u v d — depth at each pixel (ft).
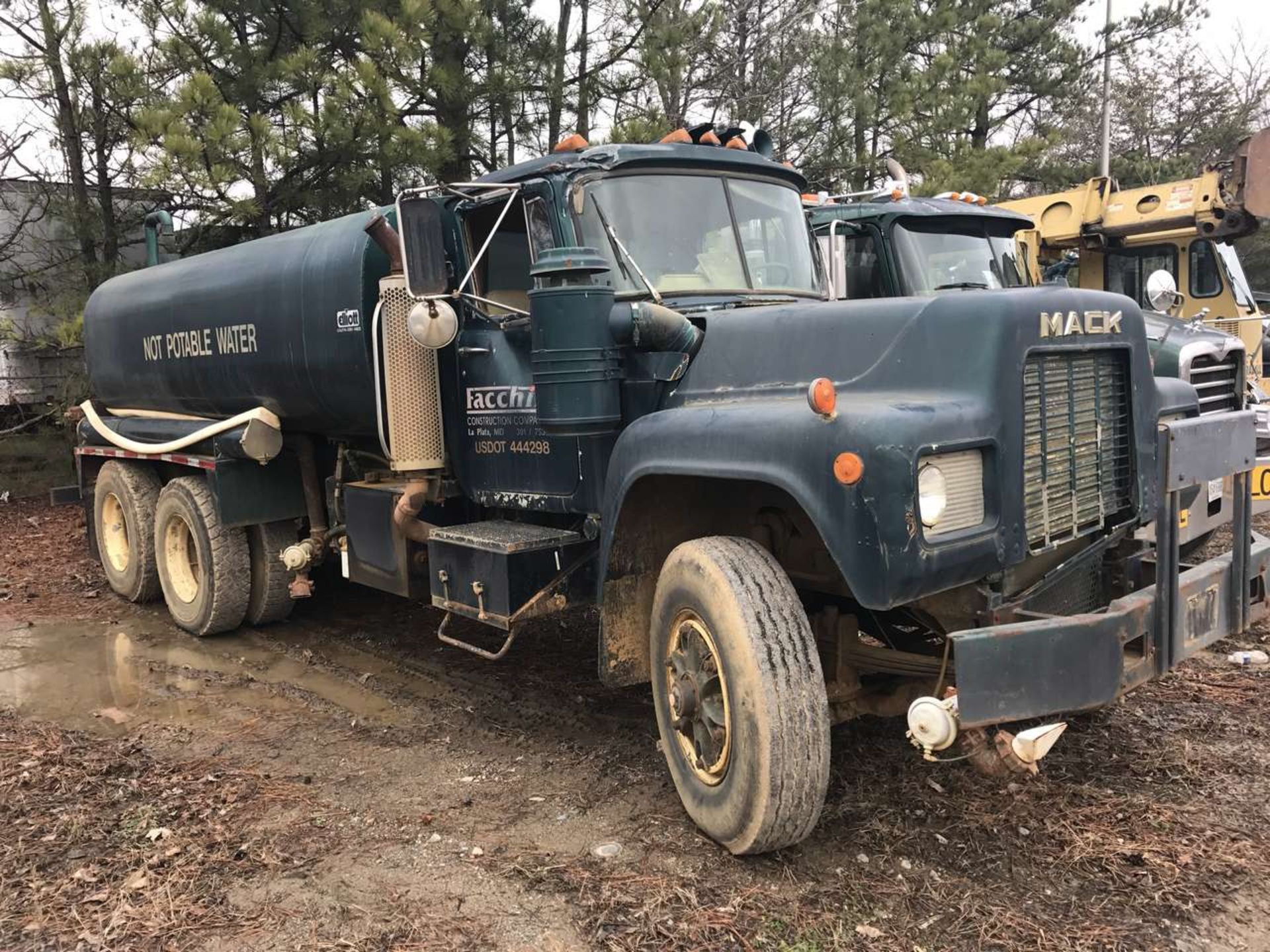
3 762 14.75
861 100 46.98
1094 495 11.89
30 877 11.41
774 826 10.69
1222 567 12.32
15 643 22.18
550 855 11.69
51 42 39.34
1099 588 13.25
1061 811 12.21
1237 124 82.58
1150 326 24.00
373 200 38.52
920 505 9.78
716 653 11.12
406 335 15.98
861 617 13.75
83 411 27.76
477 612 14.64
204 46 37.37
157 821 12.75
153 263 29.32
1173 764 13.38
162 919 10.53
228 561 21.49
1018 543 10.68
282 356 18.66
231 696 18.22
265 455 20.10
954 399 10.42
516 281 15.26
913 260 25.57
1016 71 65.10
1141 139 87.86
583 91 41.04
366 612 23.94
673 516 13.28
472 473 16.33
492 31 36.99
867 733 14.78
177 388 22.90
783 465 10.32
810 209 26.43
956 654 9.76
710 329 12.94
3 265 44.78
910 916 10.20
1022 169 62.18
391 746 15.48
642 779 13.76
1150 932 9.80
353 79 34.88
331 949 9.95
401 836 12.30
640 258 14.12
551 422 12.94
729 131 15.92
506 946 9.93
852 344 11.52
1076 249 35.12
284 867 11.54
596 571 14.90
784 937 9.91
